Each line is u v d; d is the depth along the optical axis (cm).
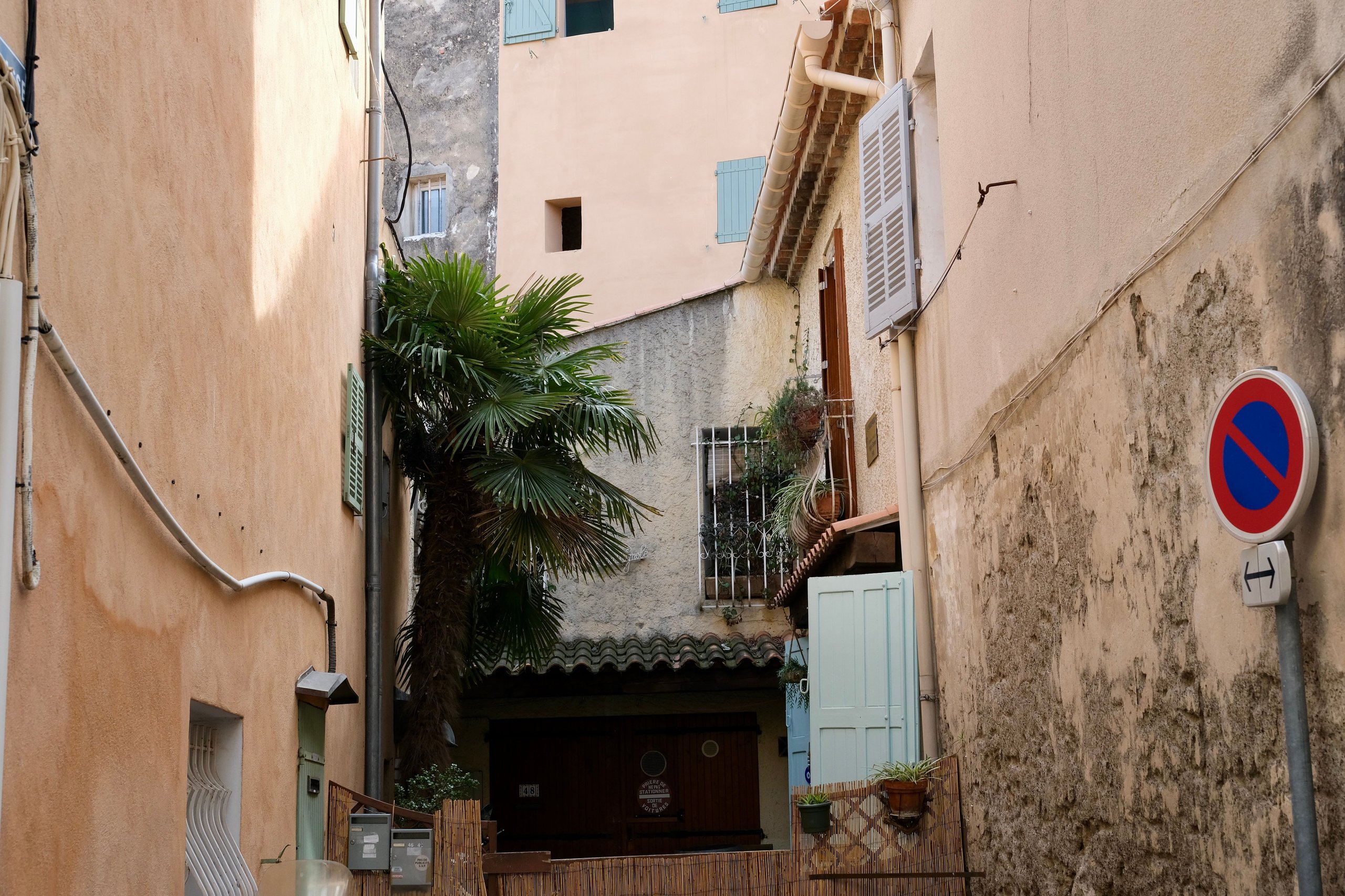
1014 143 609
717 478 1309
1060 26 539
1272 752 366
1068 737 550
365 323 912
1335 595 322
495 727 1255
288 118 650
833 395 1144
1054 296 553
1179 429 427
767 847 1214
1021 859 628
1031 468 591
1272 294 360
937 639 791
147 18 417
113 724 379
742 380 1337
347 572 823
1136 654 470
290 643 638
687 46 1686
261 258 588
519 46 1727
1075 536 534
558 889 761
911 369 834
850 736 808
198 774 521
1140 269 455
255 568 570
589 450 979
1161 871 451
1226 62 387
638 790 1236
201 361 484
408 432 1013
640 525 1301
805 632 1087
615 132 1672
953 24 729
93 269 366
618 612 1282
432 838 726
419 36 1762
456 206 1692
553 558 917
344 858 710
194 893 476
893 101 848
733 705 1249
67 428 342
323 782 707
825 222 1191
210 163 497
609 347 1006
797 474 1195
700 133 1653
